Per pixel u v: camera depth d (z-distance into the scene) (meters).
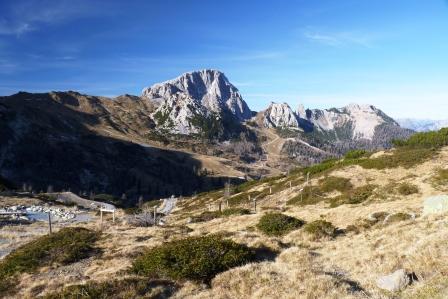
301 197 62.25
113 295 14.67
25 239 44.47
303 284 14.00
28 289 21.06
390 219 26.05
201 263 16.75
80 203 110.75
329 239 24.00
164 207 120.69
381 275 14.37
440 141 78.62
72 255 27.05
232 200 81.00
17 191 107.94
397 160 65.06
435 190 42.41
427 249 14.60
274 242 22.67
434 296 11.21
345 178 63.44
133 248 27.48
